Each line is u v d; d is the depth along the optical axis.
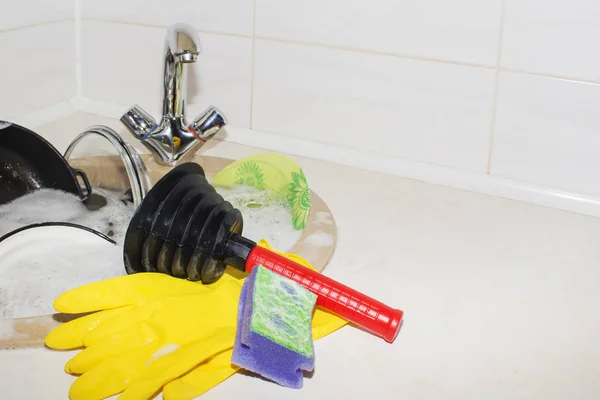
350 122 1.02
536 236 0.87
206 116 0.96
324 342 0.65
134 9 1.10
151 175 0.99
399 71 0.97
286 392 0.59
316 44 1.00
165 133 0.95
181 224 0.66
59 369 0.60
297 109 1.05
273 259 0.67
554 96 0.90
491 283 0.76
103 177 0.96
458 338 0.67
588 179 0.92
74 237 0.74
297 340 0.59
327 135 1.05
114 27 1.12
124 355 0.59
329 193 0.95
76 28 1.15
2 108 1.05
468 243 0.84
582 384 0.61
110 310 0.64
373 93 0.99
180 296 0.66
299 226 0.83
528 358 0.64
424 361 0.63
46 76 1.11
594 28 0.85
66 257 0.74
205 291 0.69
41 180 0.89
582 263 0.81
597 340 0.67
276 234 0.84
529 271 0.79
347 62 0.99
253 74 1.06
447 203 0.94
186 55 0.86
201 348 0.60
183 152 0.96
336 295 0.65
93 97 1.18
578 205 0.93
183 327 0.63
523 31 0.89
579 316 0.71
